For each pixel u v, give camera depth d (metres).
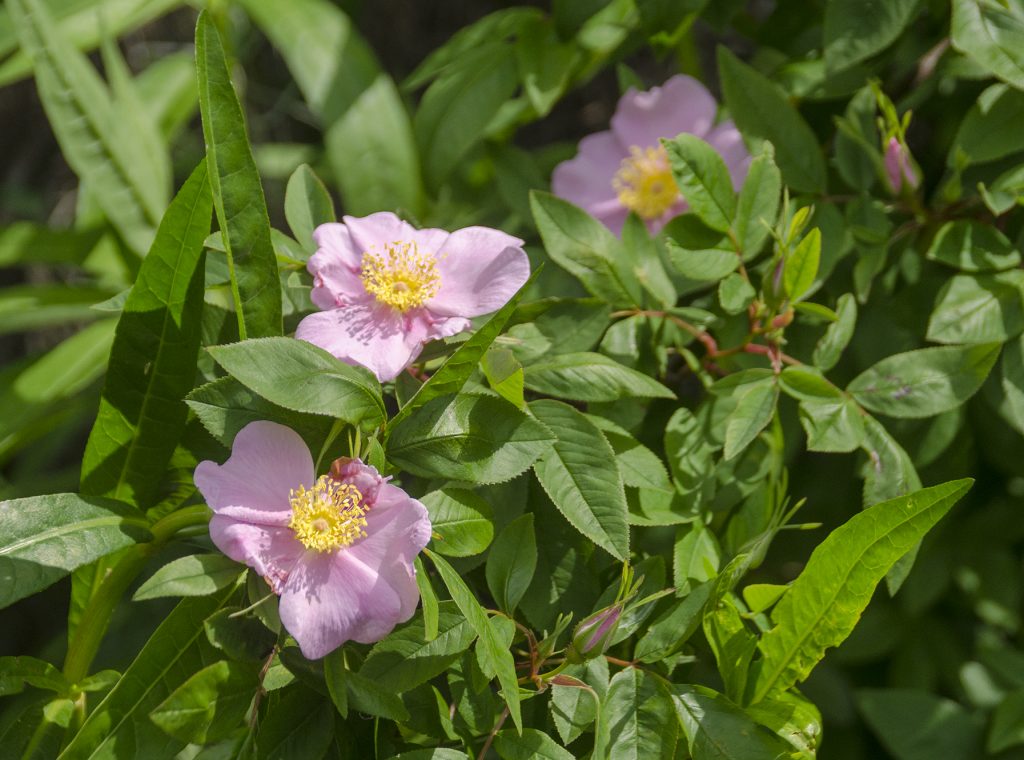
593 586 0.91
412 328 0.90
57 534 0.88
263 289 0.89
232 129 0.88
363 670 0.87
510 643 0.88
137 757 0.88
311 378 0.87
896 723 1.01
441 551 0.88
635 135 1.01
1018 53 0.96
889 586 0.92
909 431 0.99
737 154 0.99
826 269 0.97
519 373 0.88
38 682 0.90
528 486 0.92
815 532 1.01
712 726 0.89
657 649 0.89
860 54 0.97
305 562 0.87
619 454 0.92
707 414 0.93
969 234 0.96
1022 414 0.96
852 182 0.98
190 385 0.91
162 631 0.89
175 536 0.91
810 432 0.92
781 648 0.89
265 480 0.87
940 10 1.01
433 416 0.88
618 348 0.94
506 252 0.90
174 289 0.90
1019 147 0.97
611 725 0.89
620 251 0.94
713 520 0.93
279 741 0.88
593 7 1.03
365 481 0.87
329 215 0.93
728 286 0.93
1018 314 0.95
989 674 1.02
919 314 0.99
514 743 0.88
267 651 0.88
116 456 0.92
